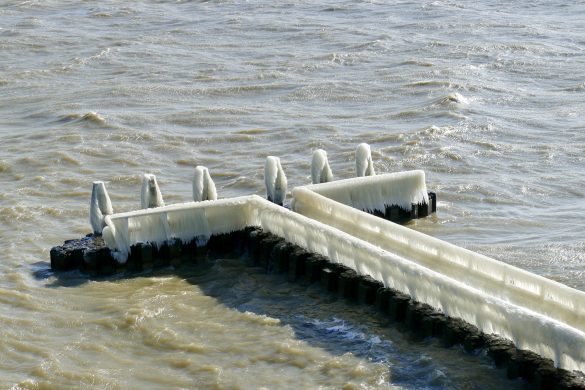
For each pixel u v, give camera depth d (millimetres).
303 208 30031
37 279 28188
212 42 69438
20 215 34000
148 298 26672
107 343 24391
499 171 39188
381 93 53219
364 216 27734
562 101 50875
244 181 38375
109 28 75750
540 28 70812
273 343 24000
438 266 25469
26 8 84688
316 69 59875
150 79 57531
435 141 42969
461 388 21500
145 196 29359
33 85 56906
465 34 69875
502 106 49844
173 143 43688
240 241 29594
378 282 25359
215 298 26688
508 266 23562
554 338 20656
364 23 75188
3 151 42312
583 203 35344
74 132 45344
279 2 85312
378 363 22750
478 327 22672
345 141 43531
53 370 23031
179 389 22219
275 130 45625
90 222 30766
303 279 27359
